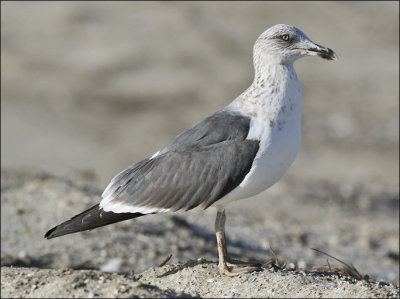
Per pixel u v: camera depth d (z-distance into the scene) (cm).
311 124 2353
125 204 715
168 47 3012
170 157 713
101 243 1043
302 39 730
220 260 704
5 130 2259
